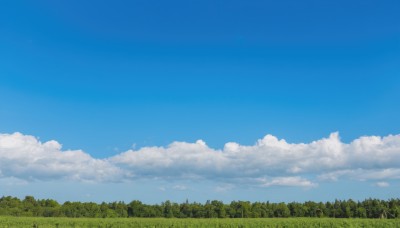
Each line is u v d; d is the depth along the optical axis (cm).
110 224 8225
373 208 13250
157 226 7756
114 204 14250
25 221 8694
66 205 14325
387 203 13562
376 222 8338
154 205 14038
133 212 13662
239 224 7775
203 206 13812
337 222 8331
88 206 13925
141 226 7850
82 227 7912
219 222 8431
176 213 13562
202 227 7506
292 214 14062
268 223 8012
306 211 14000
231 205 14000
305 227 7531
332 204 14300
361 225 7944
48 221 8825
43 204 15050
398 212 12644
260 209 13875
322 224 7938
